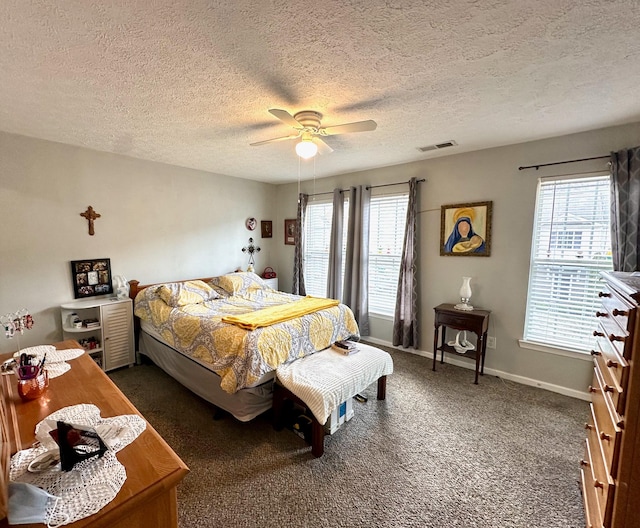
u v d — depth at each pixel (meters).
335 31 1.38
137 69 1.70
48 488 0.82
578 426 2.37
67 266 3.15
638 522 1.05
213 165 3.99
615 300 1.36
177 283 3.61
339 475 1.86
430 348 3.77
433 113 2.32
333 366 2.41
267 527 1.52
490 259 3.25
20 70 1.70
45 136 2.85
